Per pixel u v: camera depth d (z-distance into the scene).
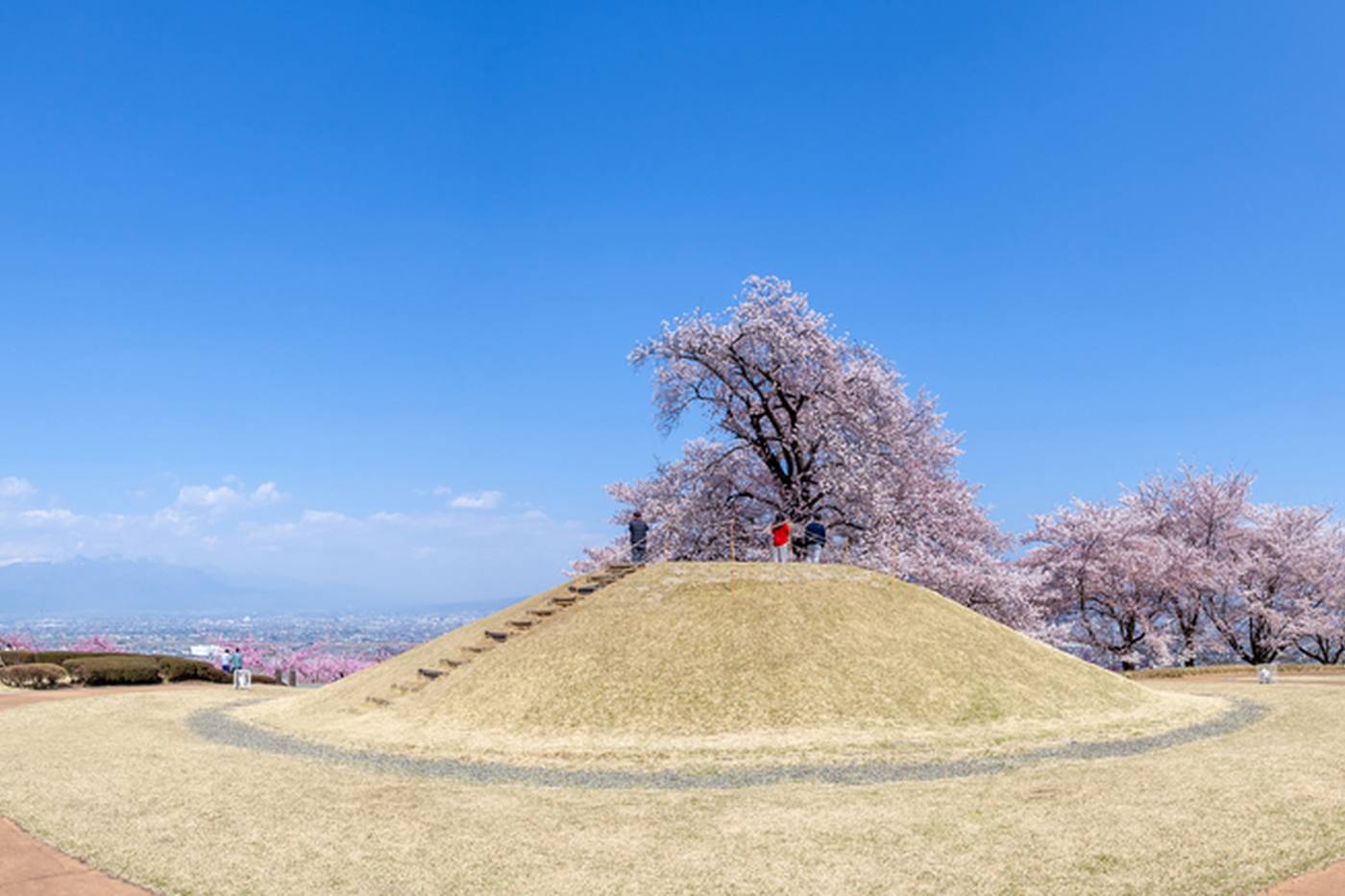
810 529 30.84
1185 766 15.12
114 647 55.22
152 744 20.11
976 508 45.81
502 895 9.86
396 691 25.55
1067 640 47.19
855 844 11.38
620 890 9.96
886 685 21.66
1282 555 48.41
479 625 30.70
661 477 48.16
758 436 44.03
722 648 22.91
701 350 43.12
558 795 15.05
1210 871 9.71
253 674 43.81
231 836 12.10
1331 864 9.77
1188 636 49.28
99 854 11.27
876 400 44.06
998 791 14.15
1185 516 51.56
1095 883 9.57
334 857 11.22
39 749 19.08
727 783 16.17
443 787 15.68
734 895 9.74
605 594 27.42
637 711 20.64
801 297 44.38
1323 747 16.44
